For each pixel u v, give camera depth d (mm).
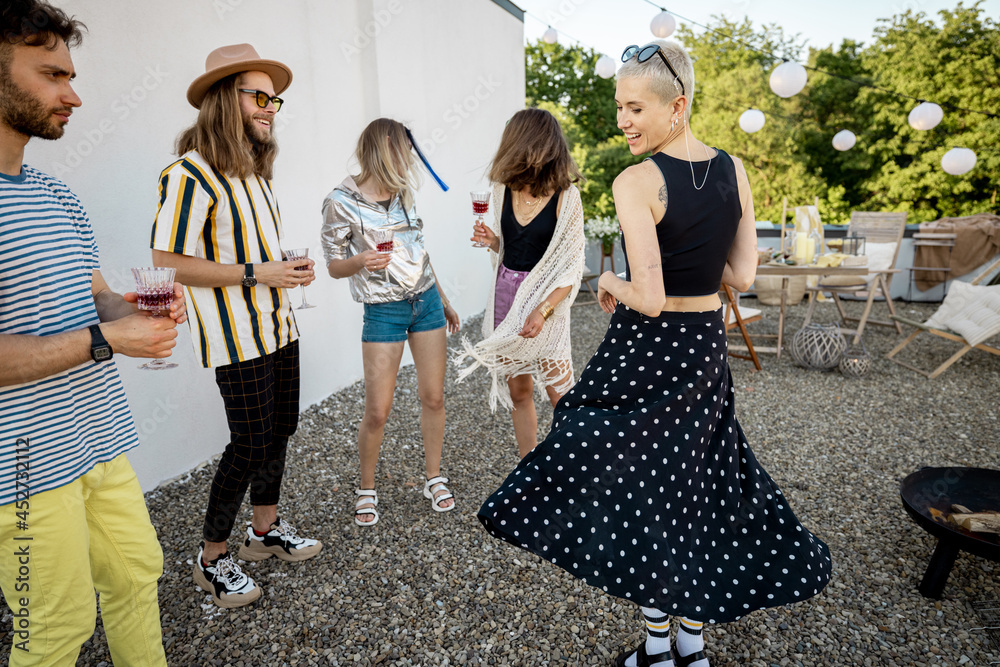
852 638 1892
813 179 15133
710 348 1560
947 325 4711
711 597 1507
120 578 1498
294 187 3762
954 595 2092
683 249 1504
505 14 6863
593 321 6887
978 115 12945
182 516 2668
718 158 1531
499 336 2471
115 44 2633
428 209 5520
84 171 2543
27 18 1135
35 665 1281
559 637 1922
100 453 1395
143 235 2820
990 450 3311
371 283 2432
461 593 2137
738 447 1695
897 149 14008
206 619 2008
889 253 6555
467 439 3510
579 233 2426
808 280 7094
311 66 3840
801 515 2648
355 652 1867
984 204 13266
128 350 1280
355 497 2834
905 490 2145
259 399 1991
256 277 1903
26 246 1225
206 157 1843
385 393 2539
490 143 6801
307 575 2244
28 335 1160
